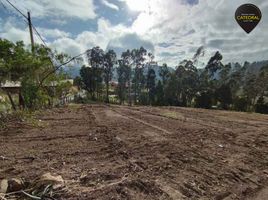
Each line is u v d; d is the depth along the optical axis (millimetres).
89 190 3807
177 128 9992
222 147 7125
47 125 9570
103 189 3854
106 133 8375
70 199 3492
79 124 10188
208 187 4410
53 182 3814
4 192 3621
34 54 13898
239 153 6609
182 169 5129
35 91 13539
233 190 4414
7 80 12039
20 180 3947
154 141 7441
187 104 44344
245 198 4211
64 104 21766
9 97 12094
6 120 9891
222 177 4891
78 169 4754
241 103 36562
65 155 5676
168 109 20188
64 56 17141
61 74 18094
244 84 46188
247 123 12266
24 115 11055
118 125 10352
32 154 5656
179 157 5902
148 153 6090
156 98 48156
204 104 38000
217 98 38219
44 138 7320
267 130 10344
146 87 54406
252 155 6504
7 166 4816
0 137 7289
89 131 8633
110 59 54969
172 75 50031
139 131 9102
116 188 3893
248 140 8219
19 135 7621
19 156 5484
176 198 3883
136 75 56594
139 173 4711
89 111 16359
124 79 56219
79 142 6973
